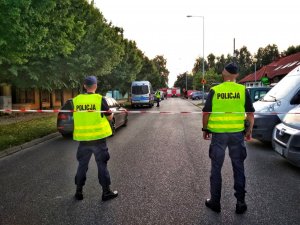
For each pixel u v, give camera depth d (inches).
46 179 228.4
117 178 224.1
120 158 289.6
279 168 248.7
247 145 347.6
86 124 179.8
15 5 327.0
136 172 239.8
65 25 493.0
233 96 163.8
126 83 1615.4
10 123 585.6
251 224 147.1
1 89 890.1
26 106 948.0
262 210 163.5
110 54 919.0
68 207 172.1
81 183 183.2
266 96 369.1
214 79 2482.8
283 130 251.1
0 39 335.6
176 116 765.3
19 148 353.4
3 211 168.1
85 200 182.2
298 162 231.0
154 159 284.2
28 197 189.6
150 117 741.9
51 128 507.8
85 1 884.0
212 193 162.6
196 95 2357.3
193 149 331.9
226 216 156.6
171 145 356.8
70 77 781.9
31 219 157.2
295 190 195.0
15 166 272.2
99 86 1263.5
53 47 482.6
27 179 229.1
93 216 159.0
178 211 163.6
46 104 1194.6
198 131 478.9
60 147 365.7
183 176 227.8
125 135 441.4
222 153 164.4
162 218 155.1
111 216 158.6
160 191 195.2
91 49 849.5
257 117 327.3
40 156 314.2
